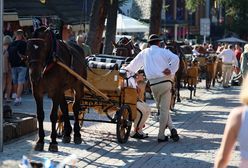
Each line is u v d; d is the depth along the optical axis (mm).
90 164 10234
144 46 19984
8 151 10898
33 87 10875
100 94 12023
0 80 10719
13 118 12922
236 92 26703
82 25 35125
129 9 55844
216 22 69750
